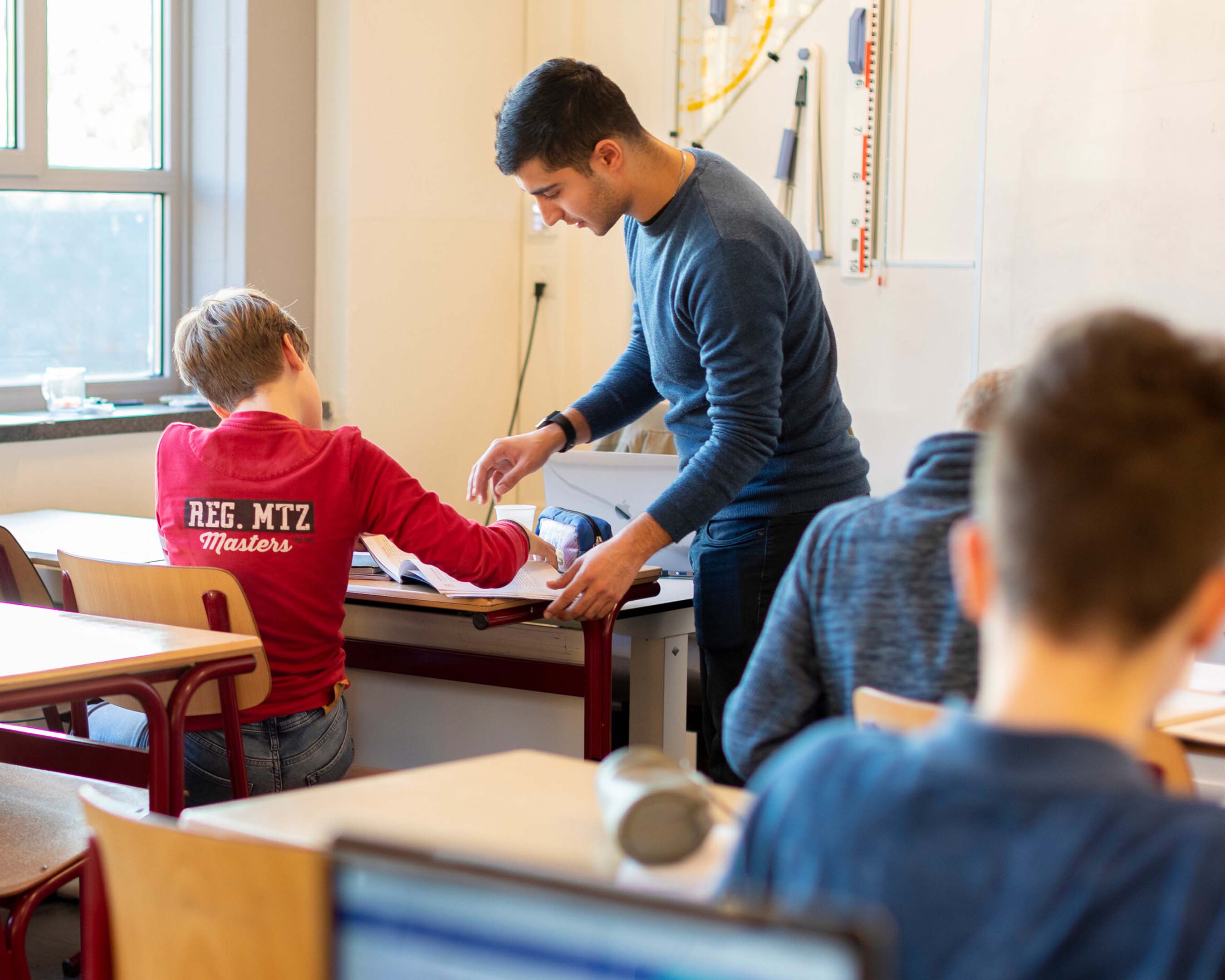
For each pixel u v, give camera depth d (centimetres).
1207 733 146
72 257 405
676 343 240
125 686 169
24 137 386
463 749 269
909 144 429
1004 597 66
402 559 250
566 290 499
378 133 450
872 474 448
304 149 443
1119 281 386
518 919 56
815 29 445
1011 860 60
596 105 224
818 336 239
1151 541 63
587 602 226
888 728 117
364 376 456
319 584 221
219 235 429
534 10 495
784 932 52
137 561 276
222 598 205
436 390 481
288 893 88
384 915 59
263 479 219
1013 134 401
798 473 240
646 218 235
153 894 95
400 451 471
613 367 279
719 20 463
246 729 220
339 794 122
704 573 248
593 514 298
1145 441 64
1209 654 324
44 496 370
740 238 224
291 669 222
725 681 248
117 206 416
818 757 69
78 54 400
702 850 105
